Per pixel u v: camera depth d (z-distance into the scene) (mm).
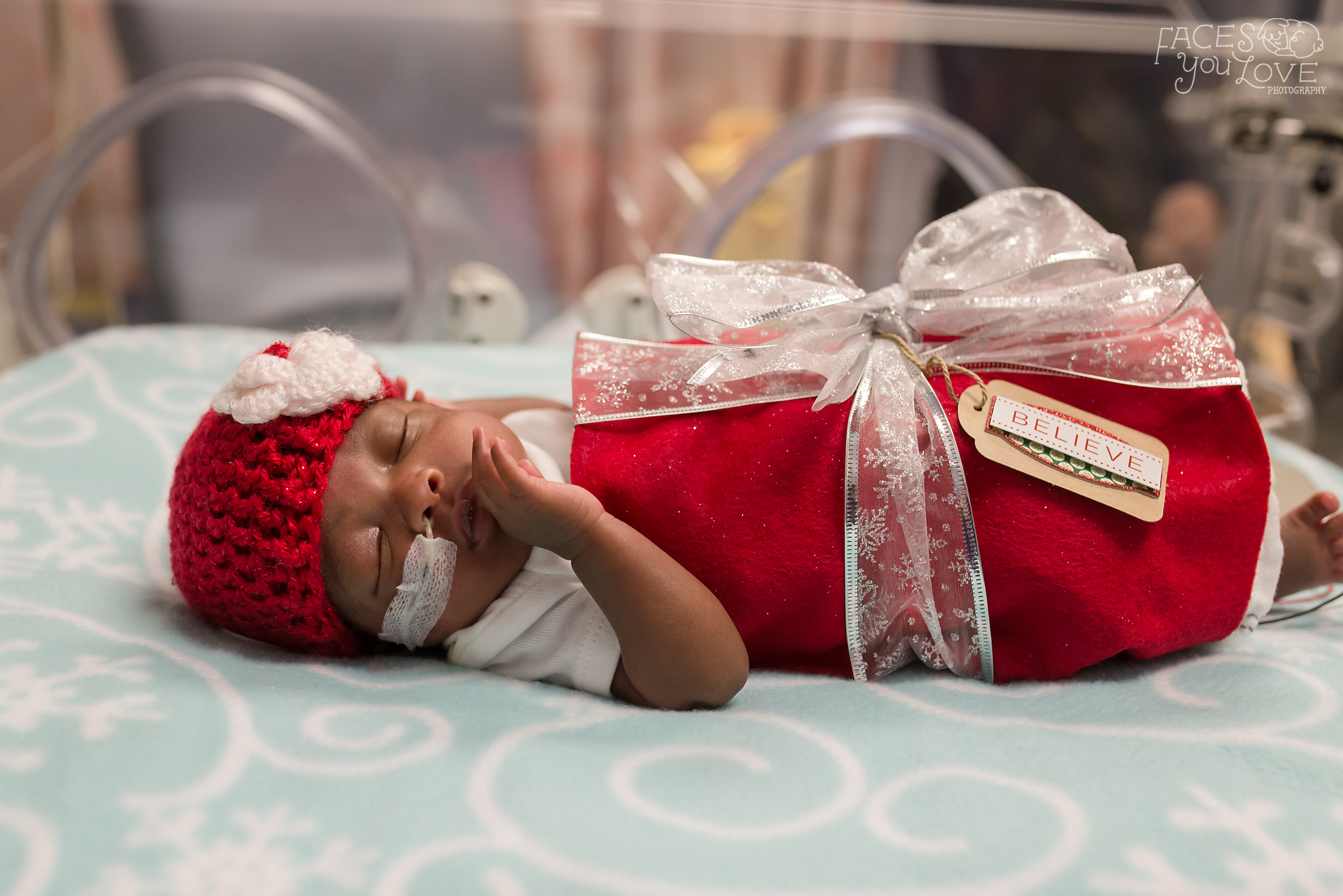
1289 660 958
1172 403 994
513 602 927
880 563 919
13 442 1292
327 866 606
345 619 943
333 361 907
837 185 2139
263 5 1903
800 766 738
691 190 2117
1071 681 945
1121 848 648
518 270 2150
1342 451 2236
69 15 1849
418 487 875
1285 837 662
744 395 967
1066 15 2041
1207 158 2131
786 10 2016
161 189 1975
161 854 609
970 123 2127
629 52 2020
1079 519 919
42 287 1888
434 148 2041
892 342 989
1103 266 1033
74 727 722
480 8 1955
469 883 595
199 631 952
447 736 753
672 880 604
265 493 867
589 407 968
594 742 759
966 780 725
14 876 587
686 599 855
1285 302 2055
